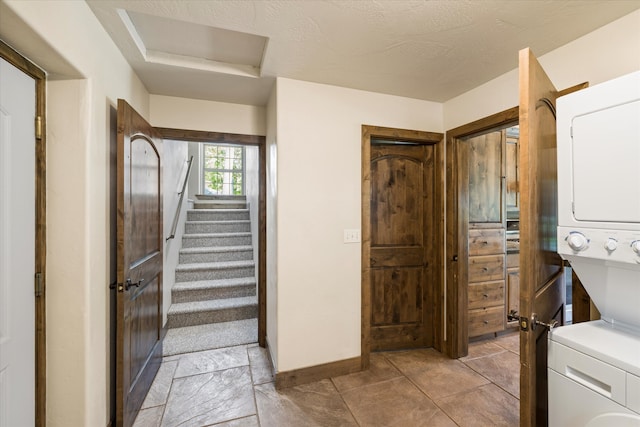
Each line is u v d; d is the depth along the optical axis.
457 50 1.69
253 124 2.57
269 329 2.44
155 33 1.62
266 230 2.60
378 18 1.40
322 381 2.10
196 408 1.80
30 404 1.18
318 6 1.32
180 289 3.13
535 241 1.17
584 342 1.05
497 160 2.79
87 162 1.30
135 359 1.71
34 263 1.20
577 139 1.11
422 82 2.12
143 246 1.89
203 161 6.25
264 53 1.76
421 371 2.23
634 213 0.96
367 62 1.83
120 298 1.51
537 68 1.20
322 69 1.92
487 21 1.42
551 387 1.15
